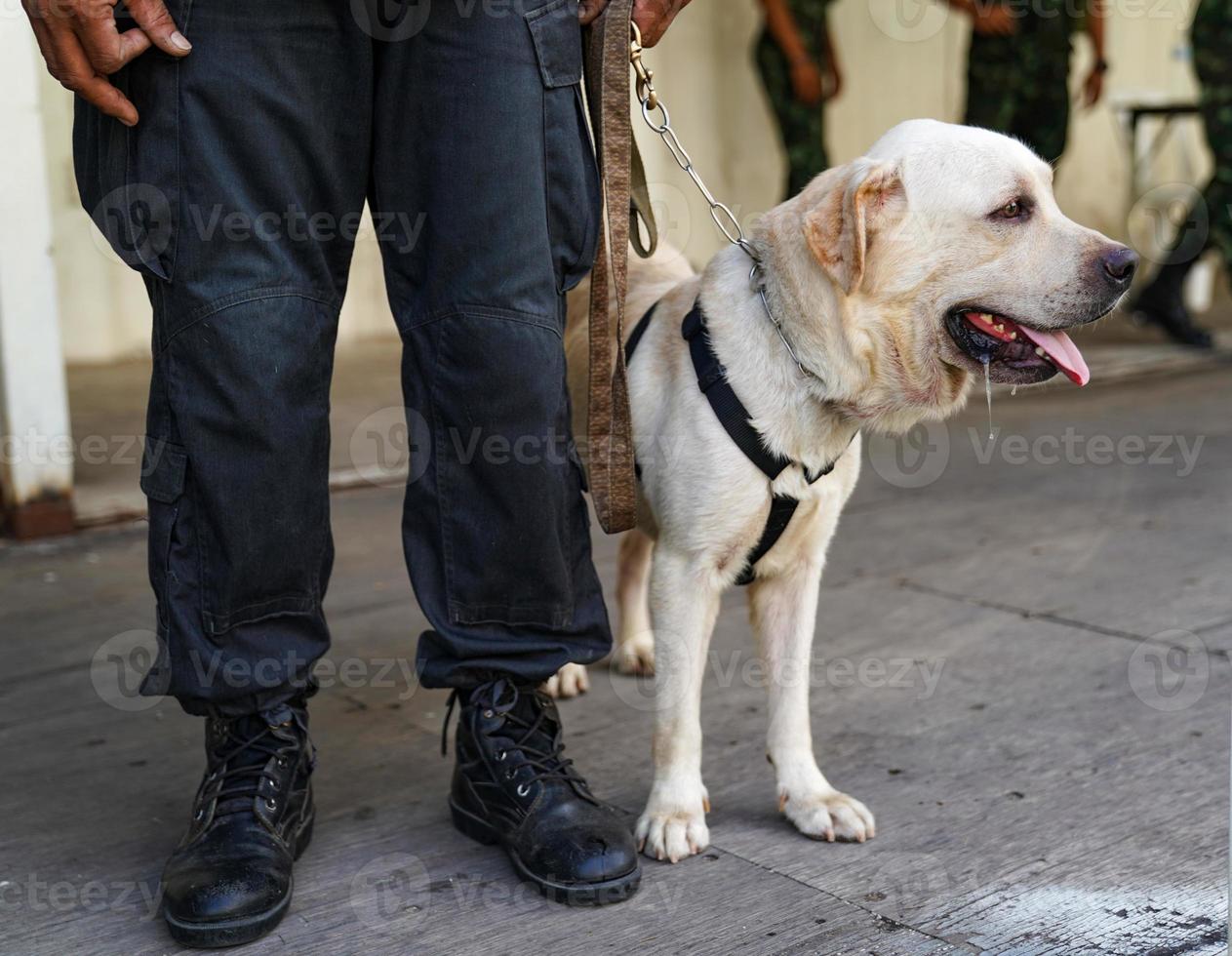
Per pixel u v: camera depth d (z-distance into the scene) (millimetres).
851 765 2219
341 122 1702
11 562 3393
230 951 1635
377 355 5922
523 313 1728
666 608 1944
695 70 6301
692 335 1940
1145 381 6012
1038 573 3328
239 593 1717
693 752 1957
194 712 1788
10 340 3436
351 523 3826
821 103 5711
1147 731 2342
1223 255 6168
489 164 1685
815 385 1854
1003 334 1894
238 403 1646
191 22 1588
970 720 2408
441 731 2375
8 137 3297
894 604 3100
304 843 1868
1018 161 1856
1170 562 3402
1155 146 7465
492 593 1821
